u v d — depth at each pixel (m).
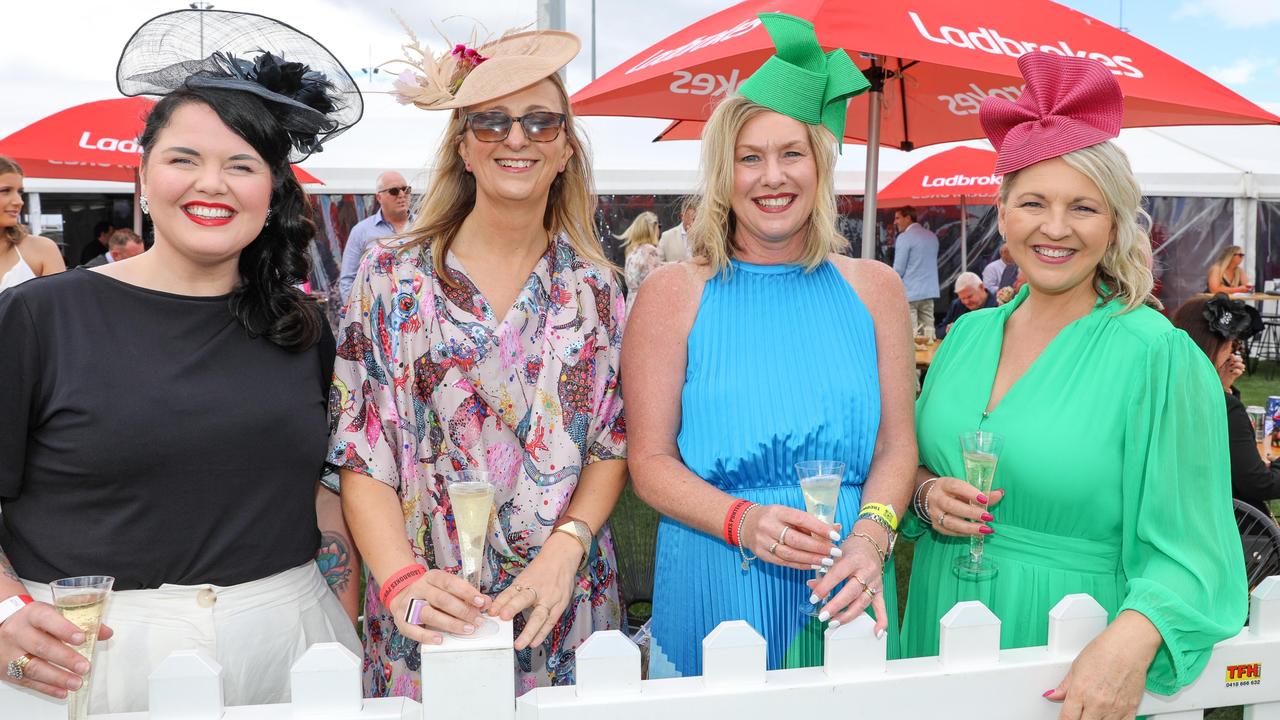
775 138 2.04
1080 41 3.39
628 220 11.55
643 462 2.11
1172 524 1.79
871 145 4.53
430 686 1.42
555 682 2.22
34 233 10.33
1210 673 1.70
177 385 1.79
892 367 2.21
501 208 2.04
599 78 4.34
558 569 1.97
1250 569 3.13
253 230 1.84
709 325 2.15
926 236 10.95
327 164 9.91
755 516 1.87
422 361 2.04
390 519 1.97
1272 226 12.93
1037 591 2.00
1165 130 12.04
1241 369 3.54
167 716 1.44
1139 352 1.90
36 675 1.42
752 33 3.30
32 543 1.76
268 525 1.90
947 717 1.60
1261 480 3.34
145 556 1.78
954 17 3.28
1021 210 1.99
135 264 1.87
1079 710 1.59
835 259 2.28
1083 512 1.95
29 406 1.73
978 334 2.27
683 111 4.65
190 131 1.76
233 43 1.93
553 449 2.09
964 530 2.02
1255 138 11.84
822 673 1.58
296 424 1.91
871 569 1.78
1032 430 2.00
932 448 2.23
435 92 2.00
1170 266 12.42
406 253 2.07
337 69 2.02
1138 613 1.65
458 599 1.49
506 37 2.10
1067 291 2.06
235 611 1.85
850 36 3.13
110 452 1.72
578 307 2.15
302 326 1.96
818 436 2.09
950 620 1.60
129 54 1.85
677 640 2.22
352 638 2.17
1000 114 2.04
